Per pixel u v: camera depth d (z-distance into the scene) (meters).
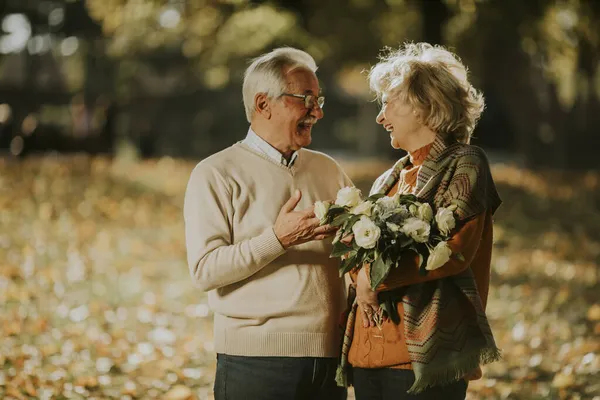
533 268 10.30
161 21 25.72
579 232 13.28
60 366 6.28
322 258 3.62
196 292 9.03
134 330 7.52
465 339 3.21
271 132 3.64
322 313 3.58
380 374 3.38
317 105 3.64
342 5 27.55
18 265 9.83
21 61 45.16
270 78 3.59
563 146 33.06
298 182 3.70
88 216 14.10
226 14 24.88
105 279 9.49
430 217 3.16
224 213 3.58
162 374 6.24
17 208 14.32
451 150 3.30
